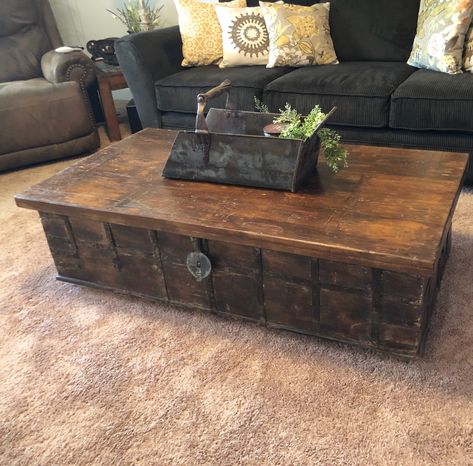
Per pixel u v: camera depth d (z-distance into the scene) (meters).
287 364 1.44
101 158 1.92
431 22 2.35
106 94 3.25
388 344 1.38
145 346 1.56
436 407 1.26
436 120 2.14
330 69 2.58
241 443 1.22
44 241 2.24
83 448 1.25
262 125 1.76
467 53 2.25
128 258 1.67
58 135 3.04
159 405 1.35
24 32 3.39
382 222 1.31
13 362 1.54
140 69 2.81
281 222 1.36
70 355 1.55
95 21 3.86
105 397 1.39
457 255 1.85
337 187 1.52
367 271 1.28
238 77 2.62
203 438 1.25
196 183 1.64
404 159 1.66
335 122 2.38
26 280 1.96
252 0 3.05
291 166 1.50
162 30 2.98
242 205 1.47
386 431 1.22
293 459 1.17
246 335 1.57
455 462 1.13
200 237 1.42
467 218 2.08
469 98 2.04
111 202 1.57
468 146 2.14
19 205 1.69
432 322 1.54
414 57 2.51
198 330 1.61
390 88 2.25
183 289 1.64
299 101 2.42
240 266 1.47
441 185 1.47
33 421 1.34
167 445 1.24
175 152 1.65
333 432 1.23
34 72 3.39
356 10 2.76
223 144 1.58
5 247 2.21
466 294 1.65
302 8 2.76
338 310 1.40
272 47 2.75
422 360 1.41
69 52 3.09
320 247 1.25
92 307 1.77
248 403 1.33
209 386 1.39
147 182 1.68
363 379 1.37
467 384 1.32
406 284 1.24
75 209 1.58
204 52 2.96
